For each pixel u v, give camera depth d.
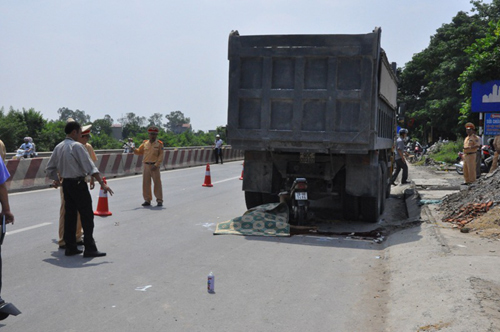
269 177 10.25
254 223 9.16
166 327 4.55
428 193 13.95
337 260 7.12
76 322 4.66
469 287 5.11
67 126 7.22
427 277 5.68
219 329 4.51
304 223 9.73
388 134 13.03
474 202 9.72
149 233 8.97
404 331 4.34
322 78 9.16
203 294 5.50
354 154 9.69
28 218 10.39
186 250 7.64
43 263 6.81
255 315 4.88
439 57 50.62
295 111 9.29
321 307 5.13
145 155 12.39
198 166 30.41
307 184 9.88
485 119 24.64
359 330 4.53
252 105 9.56
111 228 9.44
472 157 14.26
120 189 16.27
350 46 8.92
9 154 30.28
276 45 9.29
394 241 8.27
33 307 5.07
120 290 5.62
